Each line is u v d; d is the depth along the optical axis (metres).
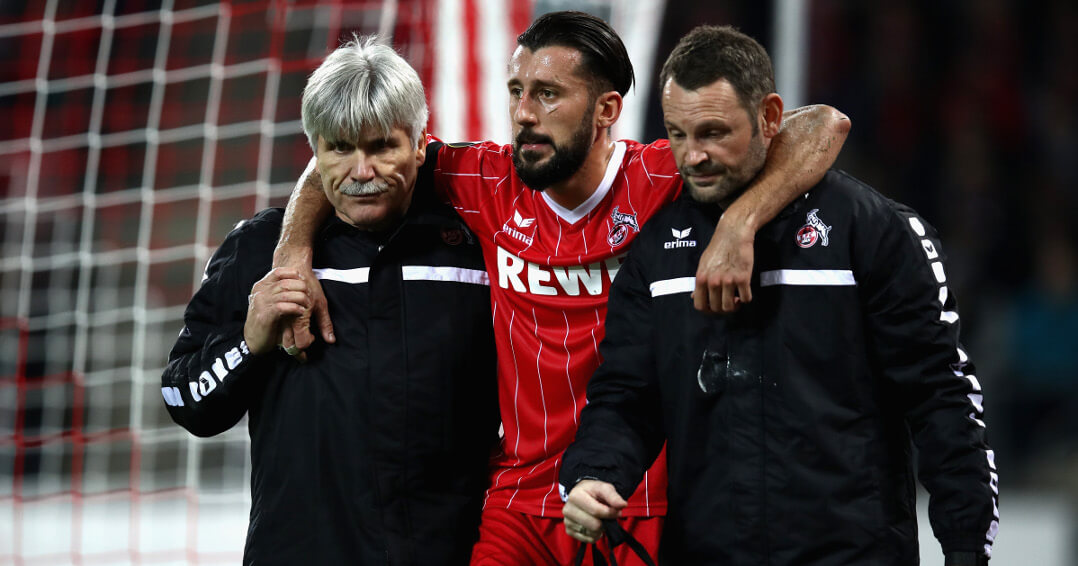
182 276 25.00
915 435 9.33
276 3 17.81
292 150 25.58
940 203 30.58
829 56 31.88
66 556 16.62
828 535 9.06
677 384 9.46
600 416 9.52
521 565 10.19
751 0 29.88
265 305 9.78
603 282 10.16
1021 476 22.05
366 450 10.06
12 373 23.39
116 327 24.33
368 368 10.14
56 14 25.16
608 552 10.17
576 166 9.79
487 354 10.59
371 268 10.27
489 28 16.14
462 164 10.73
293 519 10.09
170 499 19.53
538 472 10.24
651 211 10.03
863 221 9.27
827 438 9.12
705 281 8.96
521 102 9.71
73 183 25.31
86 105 25.53
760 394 9.25
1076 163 31.56
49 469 22.62
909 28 32.38
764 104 9.13
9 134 25.25
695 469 9.41
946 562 9.04
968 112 31.61
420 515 10.12
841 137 9.52
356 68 9.64
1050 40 32.91
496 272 10.44
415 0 16.36
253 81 25.59
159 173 25.50
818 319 9.25
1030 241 29.88
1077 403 24.55
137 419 17.20
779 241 9.35
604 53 9.76
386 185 9.74
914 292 9.12
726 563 9.25
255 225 10.67
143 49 25.48
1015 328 27.06
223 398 10.20
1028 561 16.62
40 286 24.42
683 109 8.91
